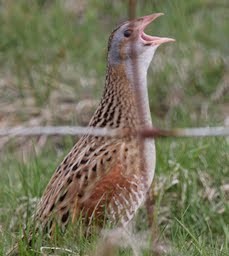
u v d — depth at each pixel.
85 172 14.73
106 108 15.57
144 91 15.56
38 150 19.95
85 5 24.44
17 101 22.08
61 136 20.23
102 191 14.63
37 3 24.20
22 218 16.55
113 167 14.73
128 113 15.38
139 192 14.86
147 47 15.75
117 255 13.82
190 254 14.73
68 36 23.34
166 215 16.62
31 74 22.55
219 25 23.31
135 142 14.88
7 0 24.20
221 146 17.98
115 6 24.25
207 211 16.67
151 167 15.04
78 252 14.23
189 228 16.30
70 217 14.54
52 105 21.70
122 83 15.55
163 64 22.16
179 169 17.34
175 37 22.89
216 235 16.45
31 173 17.48
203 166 17.75
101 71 22.41
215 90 21.89
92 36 23.48
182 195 16.92
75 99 21.91
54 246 14.40
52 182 15.00
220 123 20.22
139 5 23.64
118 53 15.61
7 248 14.90
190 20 23.34
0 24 23.73
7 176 18.17
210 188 17.30
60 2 24.06
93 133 13.82
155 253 14.11
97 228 14.57
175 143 18.11
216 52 22.73
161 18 23.30
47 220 14.61
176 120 20.80
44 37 23.44
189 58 22.41
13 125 21.36
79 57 23.00
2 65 23.12
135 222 16.30
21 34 23.44
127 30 15.74
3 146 20.27
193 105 21.52
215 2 23.86
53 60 22.89
